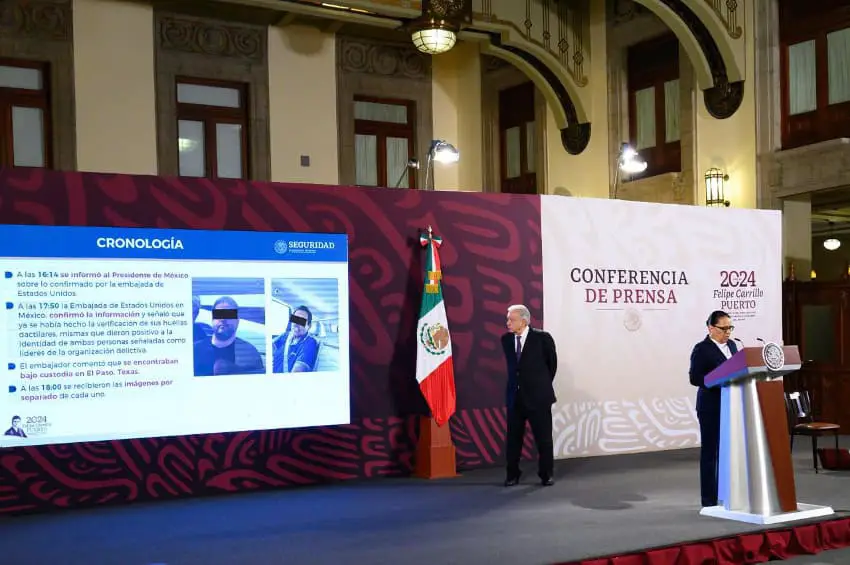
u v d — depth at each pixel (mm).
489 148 14062
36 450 6246
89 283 6418
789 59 10773
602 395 8555
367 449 7418
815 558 5270
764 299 9555
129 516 5996
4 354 6152
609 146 12578
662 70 12062
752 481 5570
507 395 7078
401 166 14008
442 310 7543
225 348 6863
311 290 7207
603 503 6230
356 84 13445
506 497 6520
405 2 11562
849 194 10859
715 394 5910
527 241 8219
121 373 6508
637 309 8781
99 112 11508
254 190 7027
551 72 12781
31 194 6297
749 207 10867
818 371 10203
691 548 5023
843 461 7508
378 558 4727
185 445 6727
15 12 11039
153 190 6676
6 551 5059
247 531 5473
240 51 12508
